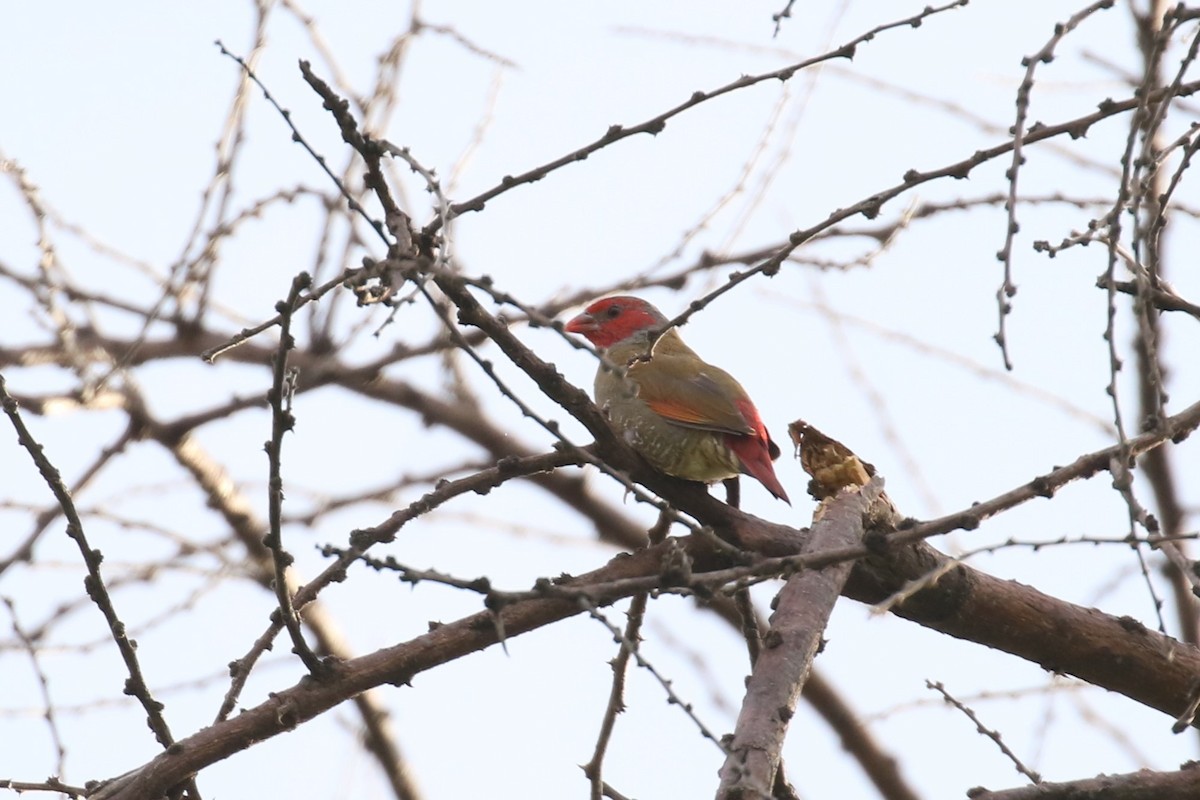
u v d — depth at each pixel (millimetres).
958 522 6992
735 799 6215
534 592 6211
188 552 12906
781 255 7902
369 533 8516
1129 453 7336
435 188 7051
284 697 8391
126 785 8242
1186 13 7219
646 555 9023
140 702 8391
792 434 9414
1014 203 7000
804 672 7293
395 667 8500
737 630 14539
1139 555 6719
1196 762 8469
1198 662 9391
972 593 9211
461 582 6160
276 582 7973
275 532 7805
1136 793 8297
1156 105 8023
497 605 6152
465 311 8633
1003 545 6707
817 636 7516
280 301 7082
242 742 8289
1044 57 7270
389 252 7289
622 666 8875
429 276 6750
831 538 8250
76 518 8156
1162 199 8125
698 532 7168
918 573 8977
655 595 6594
